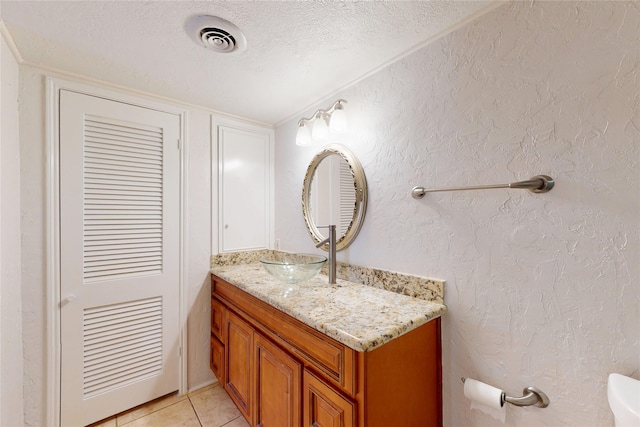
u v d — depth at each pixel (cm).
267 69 140
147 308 167
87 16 102
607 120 77
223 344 170
